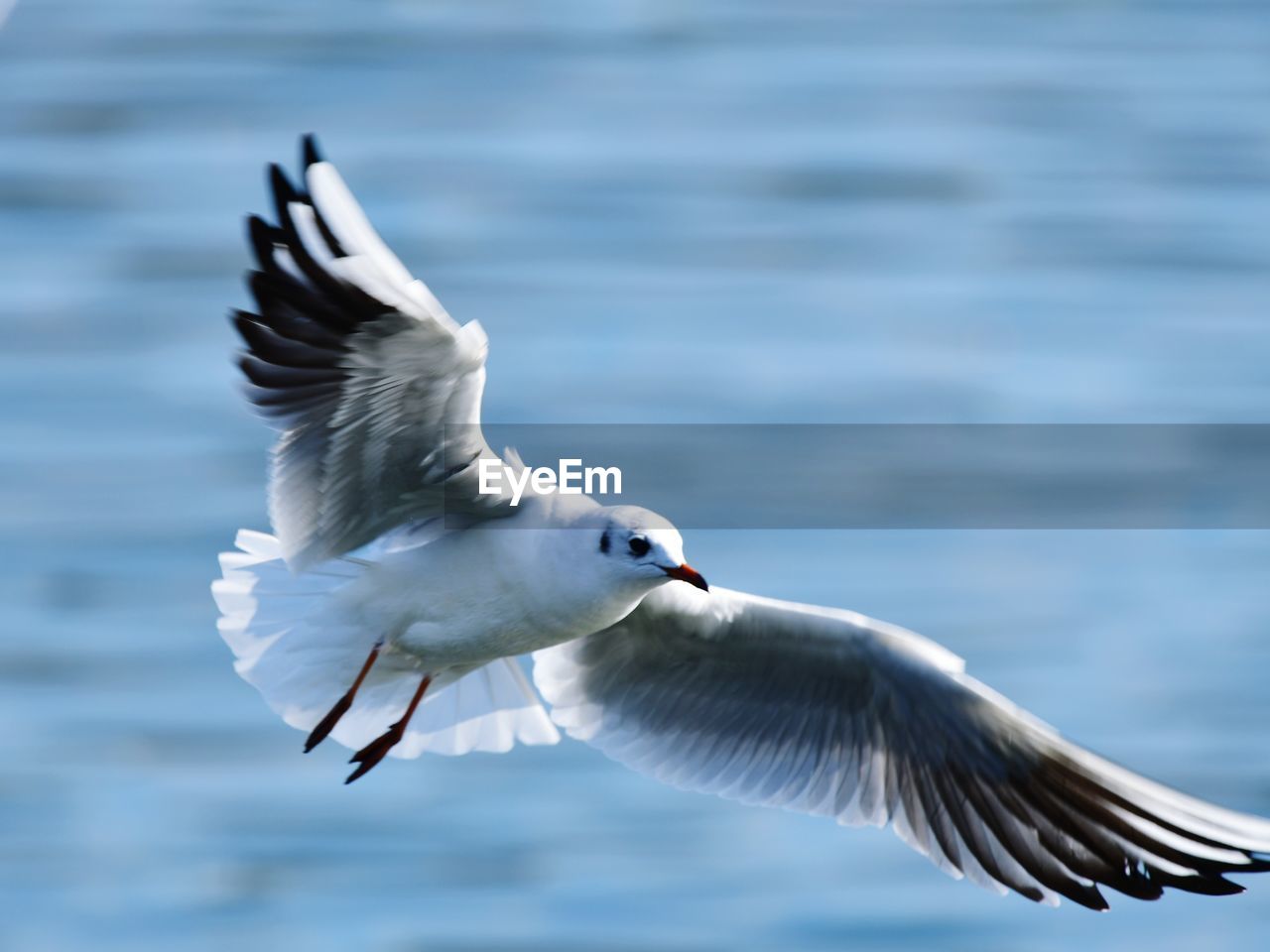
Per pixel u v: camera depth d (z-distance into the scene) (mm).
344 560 11305
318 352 10055
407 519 11070
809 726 12297
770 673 12203
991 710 11617
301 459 10477
